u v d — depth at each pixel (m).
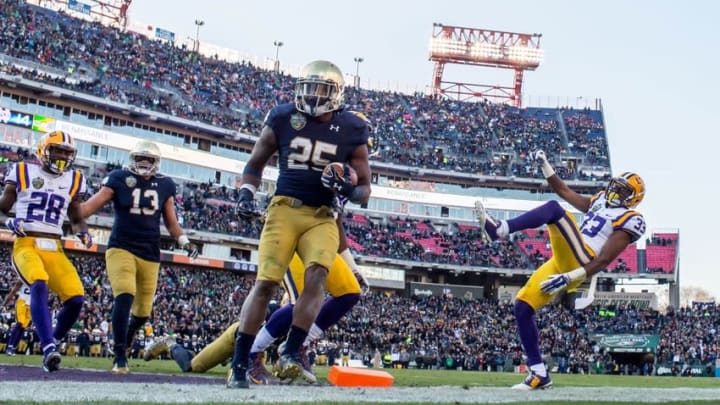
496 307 57.84
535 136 72.62
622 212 9.65
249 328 6.29
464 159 69.06
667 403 6.05
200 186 56.09
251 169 6.67
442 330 49.78
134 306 10.48
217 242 53.09
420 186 67.12
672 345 48.91
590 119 75.88
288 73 75.25
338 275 8.25
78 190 9.52
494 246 64.25
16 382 5.92
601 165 69.94
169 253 49.09
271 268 6.34
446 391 7.17
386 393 6.31
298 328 6.53
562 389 9.28
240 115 61.91
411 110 73.81
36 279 8.68
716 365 43.66
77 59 53.66
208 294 45.88
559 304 61.50
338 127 6.61
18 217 9.12
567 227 9.36
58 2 63.47
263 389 6.16
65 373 8.55
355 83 76.06
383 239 61.72
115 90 52.66
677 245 64.44
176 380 7.68
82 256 46.41
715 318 54.72
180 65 62.34
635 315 55.62
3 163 45.50
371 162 64.44
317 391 6.20
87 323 30.09
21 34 51.62
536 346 9.52
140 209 10.33
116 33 61.03
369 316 49.56
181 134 56.19
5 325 26.95
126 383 6.46
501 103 77.94
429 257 61.19
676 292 64.50
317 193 6.48
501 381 13.82
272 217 6.48
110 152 52.16
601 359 46.28
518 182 67.75
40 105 48.94
